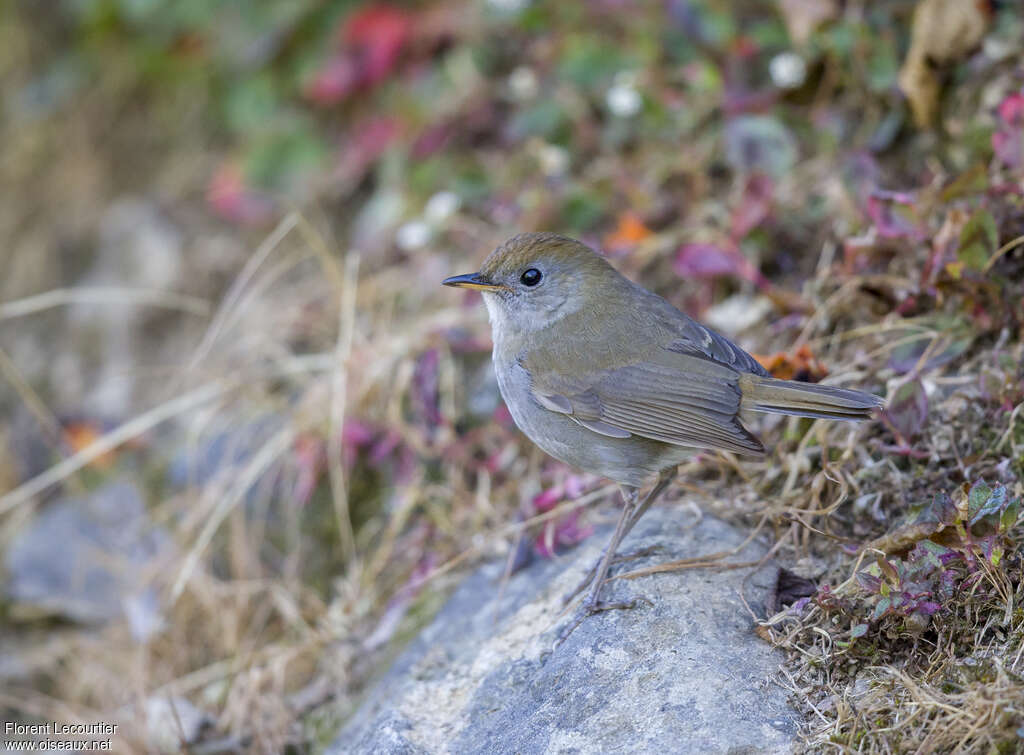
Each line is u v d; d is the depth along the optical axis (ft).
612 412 25.04
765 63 35.17
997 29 31.96
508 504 30.60
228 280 41.24
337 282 34.86
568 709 21.68
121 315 42.24
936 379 27.02
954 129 31.78
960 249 26.25
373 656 28.76
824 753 19.62
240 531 33.30
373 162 41.32
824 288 30.63
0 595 36.11
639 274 34.30
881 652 21.27
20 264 46.34
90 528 36.50
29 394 38.01
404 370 33.17
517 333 26.68
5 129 49.62
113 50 48.73
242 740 28.66
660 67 37.09
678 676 21.49
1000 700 18.67
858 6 33.60
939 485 25.00
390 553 31.30
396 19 41.73
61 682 33.88
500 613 26.27
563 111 37.68
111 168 47.11
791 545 24.94
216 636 32.19
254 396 35.86
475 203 37.68
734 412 23.88
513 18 39.75
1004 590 21.12
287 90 43.52
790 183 33.78
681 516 26.48
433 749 23.02
